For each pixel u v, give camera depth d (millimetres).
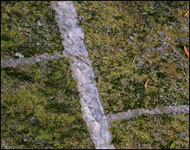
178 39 1744
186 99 1559
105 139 1364
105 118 1409
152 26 1733
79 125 1359
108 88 1475
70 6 1631
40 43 1474
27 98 1340
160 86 1555
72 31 1566
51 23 1547
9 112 1296
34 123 1307
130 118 1435
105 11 1684
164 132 1445
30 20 1507
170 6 1863
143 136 1409
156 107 1496
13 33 1442
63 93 1401
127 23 1689
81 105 1404
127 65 1558
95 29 1608
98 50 1555
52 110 1350
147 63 1600
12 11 1492
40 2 1575
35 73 1400
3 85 1333
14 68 1381
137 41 1646
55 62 1459
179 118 1497
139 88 1517
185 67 1658
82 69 1488
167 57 1656
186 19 1844
